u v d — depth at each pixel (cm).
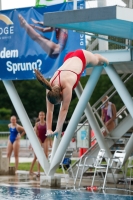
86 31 3161
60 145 3631
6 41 3850
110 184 3969
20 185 3753
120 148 4366
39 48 3706
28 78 3766
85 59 2206
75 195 3212
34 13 3722
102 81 10888
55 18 2847
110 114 4291
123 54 3419
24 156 7044
